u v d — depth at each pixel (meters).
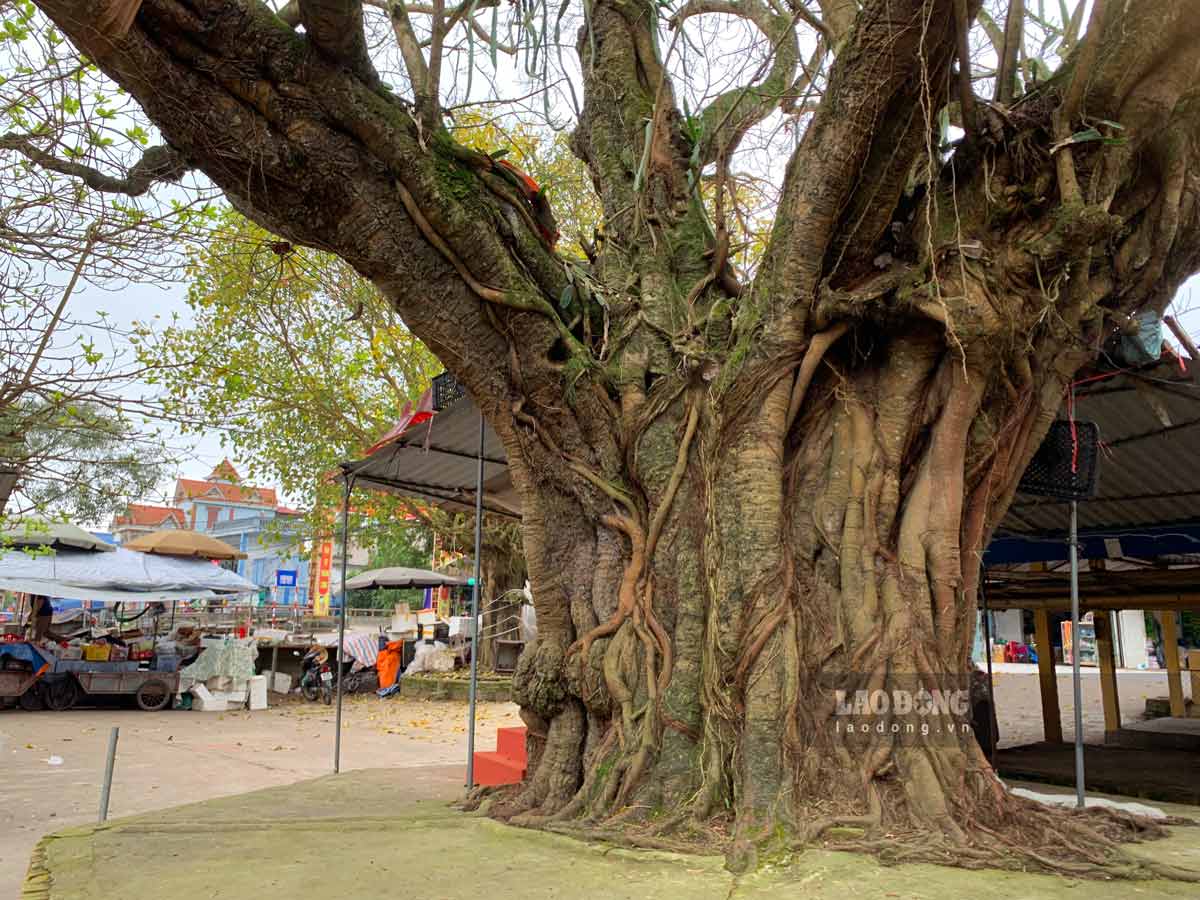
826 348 5.46
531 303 5.88
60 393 5.95
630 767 5.24
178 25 4.84
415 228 5.62
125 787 8.61
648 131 6.42
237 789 8.55
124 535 31.06
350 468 9.02
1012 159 5.24
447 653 20.16
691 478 5.75
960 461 5.30
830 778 4.84
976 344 5.06
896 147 5.15
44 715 14.90
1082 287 5.38
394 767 8.94
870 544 5.29
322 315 15.28
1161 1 4.89
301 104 5.20
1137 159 5.34
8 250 5.24
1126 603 10.99
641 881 4.05
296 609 30.16
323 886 4.12
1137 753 10.34
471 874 4.27
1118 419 7.51
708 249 6.90
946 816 4.52
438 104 5.78
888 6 4.66
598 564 6.06
